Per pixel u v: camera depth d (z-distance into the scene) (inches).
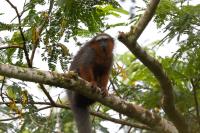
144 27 435.8
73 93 532.4
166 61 557.9
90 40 566.9
